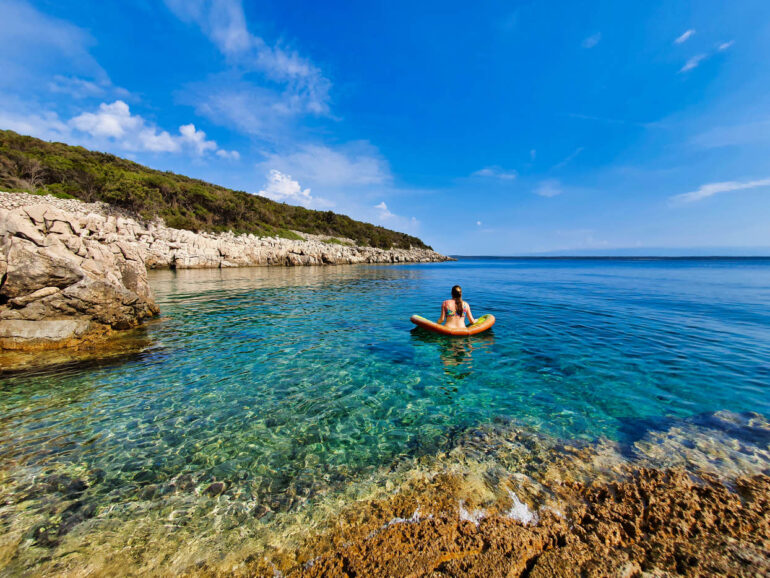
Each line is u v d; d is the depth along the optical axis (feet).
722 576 6.95
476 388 17.11
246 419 14.25
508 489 9.77
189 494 9.89
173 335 28.19
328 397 16.31
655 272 125.59
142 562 7.70
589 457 11.19
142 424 13.89
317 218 254.47
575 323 31.78
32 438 12.81
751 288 63.52
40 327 24.07
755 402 14.96
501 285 72.59
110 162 178.50
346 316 36.81
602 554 7.60
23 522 8.80
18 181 121.39
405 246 289.33
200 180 224.33
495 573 7.19
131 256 35.27
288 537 8.33
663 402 15.12
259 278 86.02
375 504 9.35
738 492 9.34
